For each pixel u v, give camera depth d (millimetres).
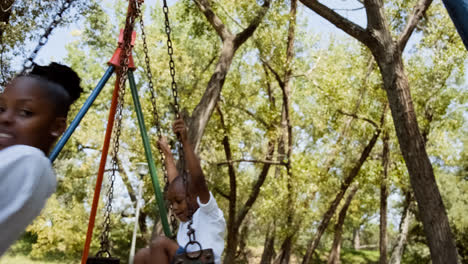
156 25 22594
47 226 22016
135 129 19531
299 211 17812
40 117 1192
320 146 24609
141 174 16344
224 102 20109
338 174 21484
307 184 17516
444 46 17750
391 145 21609
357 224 41531
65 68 1612
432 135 22297
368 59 18844
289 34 20000
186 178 2867
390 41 10125
